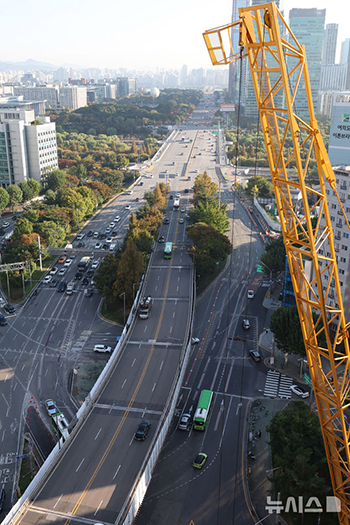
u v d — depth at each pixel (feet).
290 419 277.03
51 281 570.46
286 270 447.01
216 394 365.61
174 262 591.78
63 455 272.51
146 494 272.31
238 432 312.29
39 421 342.64
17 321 487.20
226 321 480.64
